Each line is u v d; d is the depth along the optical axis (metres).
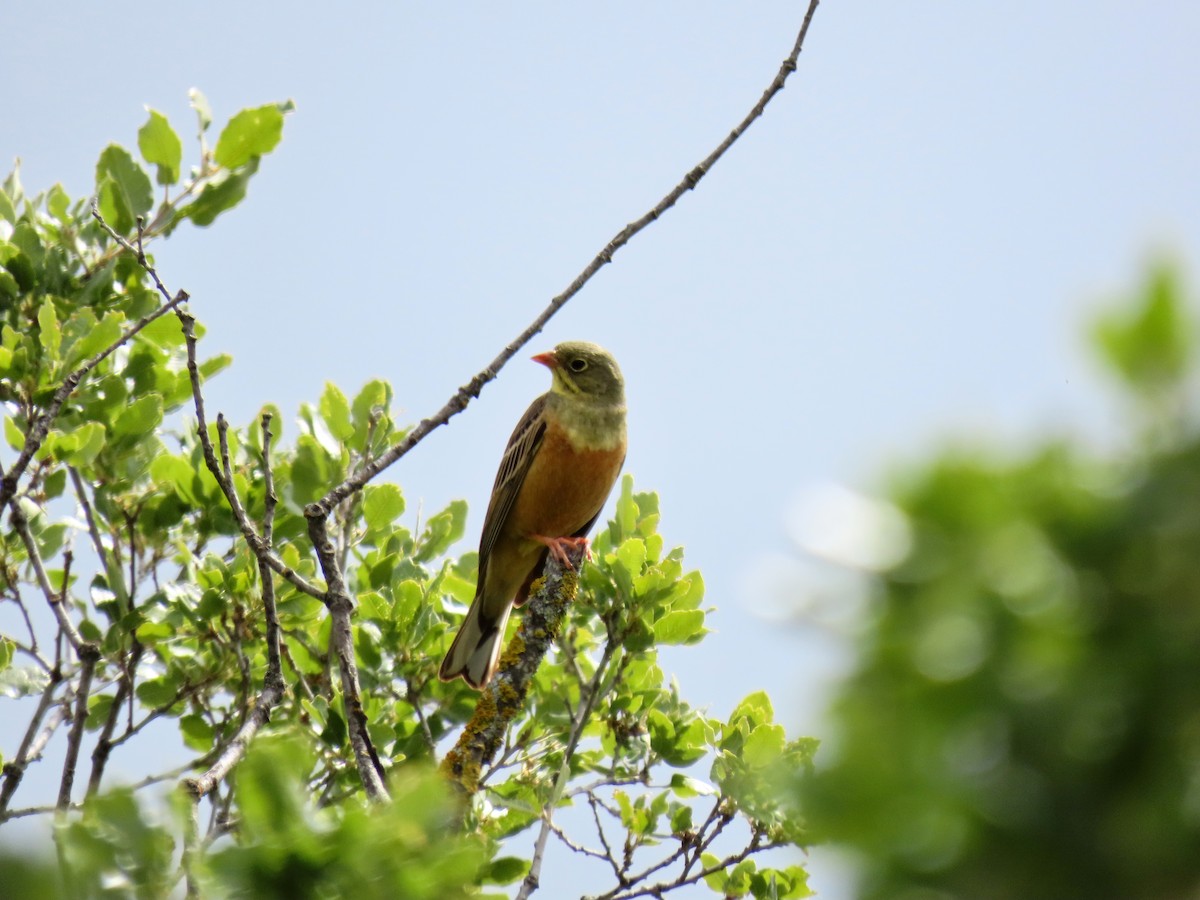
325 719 11.82
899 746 3.02
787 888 11.63
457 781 10.63
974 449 3.02
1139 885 2.84
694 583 12.33
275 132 14.25
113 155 14.09
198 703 12.94
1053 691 2.94
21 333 12.89
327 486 13.14
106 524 13.91
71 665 13.07
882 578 3.01
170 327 13.94
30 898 4.19
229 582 12.44
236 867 4.56
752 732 11.13
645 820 12.18
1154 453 2.93
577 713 12.16
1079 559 2.93
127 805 4.77
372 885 4.57
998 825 2.96
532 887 9.34
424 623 12.62
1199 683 2.81
